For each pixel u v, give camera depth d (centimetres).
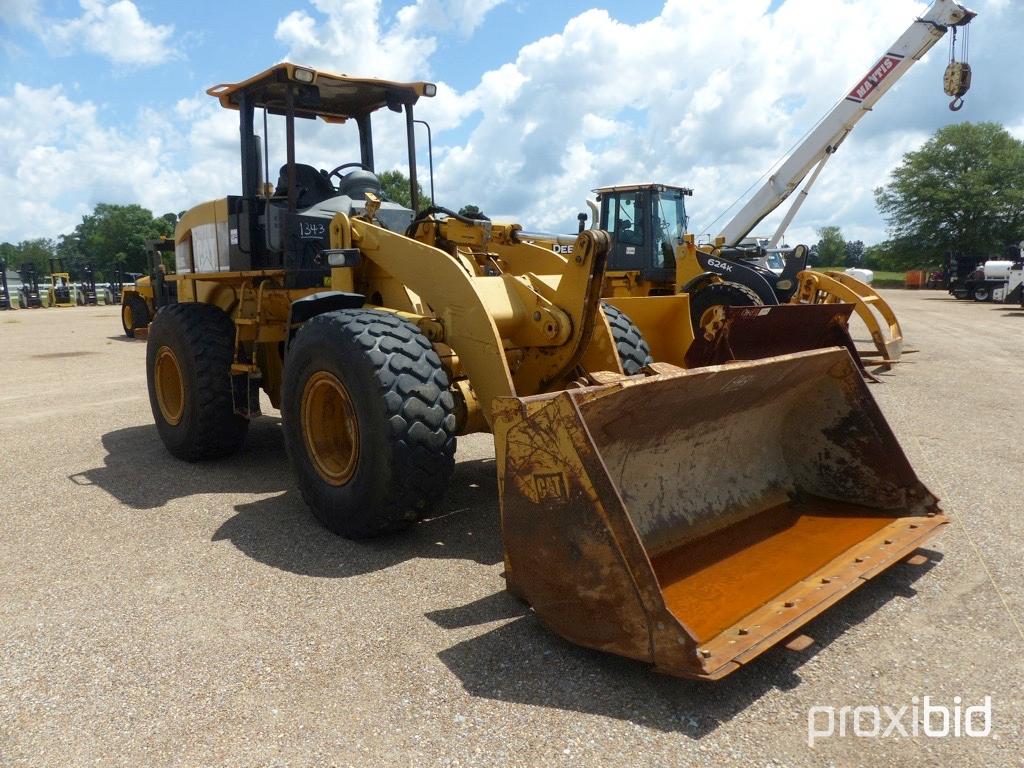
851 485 349
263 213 504
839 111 1257
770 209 1348
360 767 197
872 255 5128
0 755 204
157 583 312
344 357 333
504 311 363
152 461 516
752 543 312
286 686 234
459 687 233
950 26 1170
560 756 201
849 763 198
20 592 306
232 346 496
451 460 336
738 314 355
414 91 513
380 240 393
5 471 492
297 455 370
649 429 292
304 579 313
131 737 211
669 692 229
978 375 848
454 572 318
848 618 275
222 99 512
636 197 1043
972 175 4416
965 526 362
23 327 1970
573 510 241
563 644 257
